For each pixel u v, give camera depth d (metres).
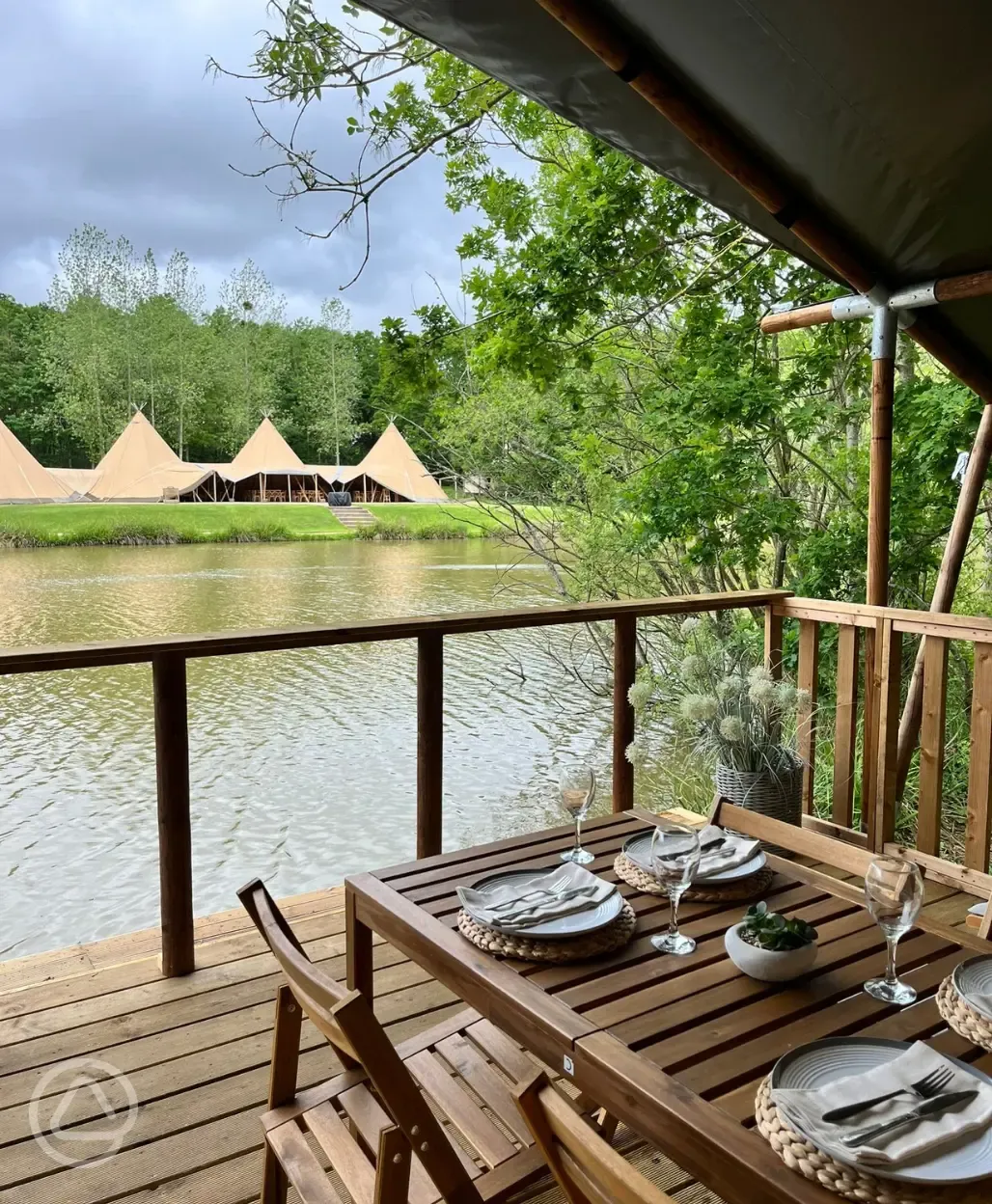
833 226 3.04
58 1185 1.66
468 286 6.49
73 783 5.20
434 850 2.90
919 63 2.20
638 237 6.11
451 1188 1.14
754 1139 0.92
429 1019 2.20
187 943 2.41
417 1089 1.11
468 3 2.33
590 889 1.48
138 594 9.59
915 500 5.09
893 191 2.76
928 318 3.38
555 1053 1.13
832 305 3.52
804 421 5.67
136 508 15.84
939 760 3.08
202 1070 2.00
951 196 2.73
